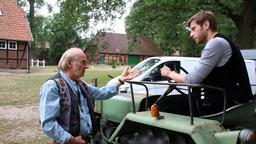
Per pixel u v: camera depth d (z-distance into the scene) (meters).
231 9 23.64
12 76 30.83
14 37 39.94
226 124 4.10
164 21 24.28
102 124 5.63
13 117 12.16
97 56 76.19
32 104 15.17
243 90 4.12
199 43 4.28
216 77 4.07
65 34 63.00
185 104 4.59
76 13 24.44
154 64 11.92
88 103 4.07
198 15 4.23
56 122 3.76
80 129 3.89
